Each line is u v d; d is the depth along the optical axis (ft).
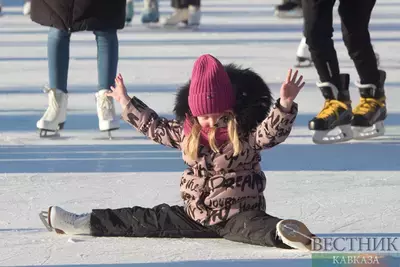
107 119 60.29
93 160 53.83
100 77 60.54
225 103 36.50
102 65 60.23
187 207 37.45
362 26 58.65
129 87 82.17
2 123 65.92
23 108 72.28
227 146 36.65
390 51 109.19
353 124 60.08
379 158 54.34
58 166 52.13
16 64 98.73
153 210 37.88
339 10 58.90
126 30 134.82
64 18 58.90
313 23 57.98
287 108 35.81
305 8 58.03
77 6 58.65
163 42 118.83
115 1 59.06
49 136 60.80
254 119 36.78
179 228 37.42
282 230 34.83
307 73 91.09
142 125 38.55
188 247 36.06
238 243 36.58
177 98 38.17
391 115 68.85
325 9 57.72
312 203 43.52
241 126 36.76
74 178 49.06
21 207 42.98
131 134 62.03
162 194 45.44
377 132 60.39
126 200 44.32
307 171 50.75
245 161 36.88
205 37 124.67
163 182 48.08
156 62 99.25
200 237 37.45
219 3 191.01
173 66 95.96
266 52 107.65
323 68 58.75
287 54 105.91
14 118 67.92
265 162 53.31
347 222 39.91
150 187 46.98
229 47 112.78
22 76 89.92
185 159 37.32
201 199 37.04
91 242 37.04
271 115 35.96
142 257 34.73
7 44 117.91
